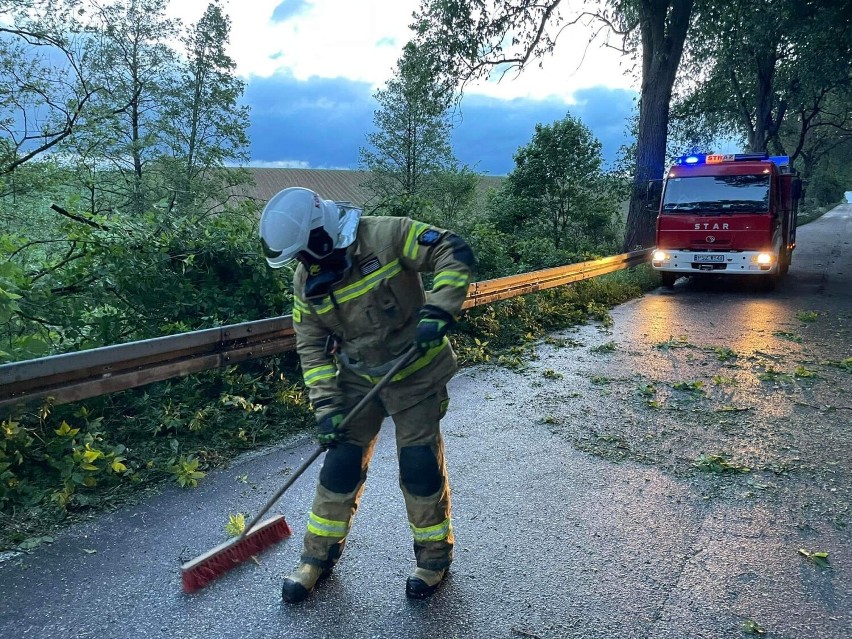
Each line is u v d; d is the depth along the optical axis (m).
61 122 12.70
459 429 5.30
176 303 5.98
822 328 9.52
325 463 3.01
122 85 18.52
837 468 4.45
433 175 28.53
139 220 6.31
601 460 4.64
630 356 7.89
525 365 7.45
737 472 4.41
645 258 16.23
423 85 18.61
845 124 56.56
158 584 3.05
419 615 2.84
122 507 3.83
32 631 2.69
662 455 4.73
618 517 3.77
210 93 20.19
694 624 2.77
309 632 2.73
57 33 12.31
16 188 11.51
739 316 10.67
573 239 19.47
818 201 75.19
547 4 17.36
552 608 2.89
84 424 4.66
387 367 2.83
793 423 5.39
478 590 3.03
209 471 4.38
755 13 21.98
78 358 4.13
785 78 30.48
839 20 20.50
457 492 4.10
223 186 19.83
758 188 13.12
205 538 3.49
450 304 2.60
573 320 10.19
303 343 2.94
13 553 3.29
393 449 4.81
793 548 3.41
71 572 3.14
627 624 2.78
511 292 9.59
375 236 2.74
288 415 5.36
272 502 3.11
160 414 4.88
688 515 3.79
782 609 2.87
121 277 5.70
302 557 3.01
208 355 5.12
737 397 6.14
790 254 16.22
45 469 4.10
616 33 19.27
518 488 4.16
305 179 48.66
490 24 17.31
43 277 5.81
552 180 19.70
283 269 6.83
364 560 3.28
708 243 13.46
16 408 3.88
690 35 23.75
